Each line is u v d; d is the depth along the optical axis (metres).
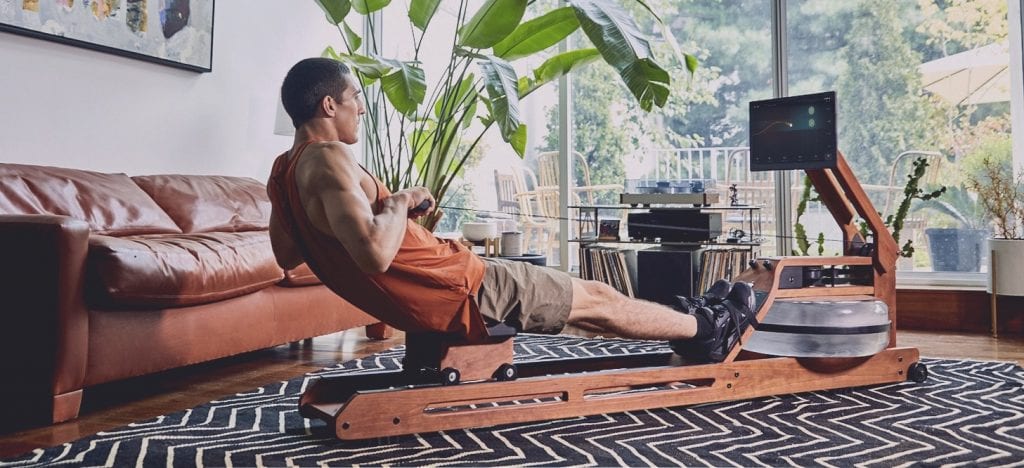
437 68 5.45
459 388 2.09
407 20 5.50
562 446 1.99
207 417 2.31
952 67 4.41
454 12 5.43
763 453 1.93
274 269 3.04
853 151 4.62
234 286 2.80
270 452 1.96
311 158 1.95
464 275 2.08
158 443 2.04
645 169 5.01
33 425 2.22
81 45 3.33
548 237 5.20
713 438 2.06
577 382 2.22
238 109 4.34
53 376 2.21
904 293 4.29
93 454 1.93
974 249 4.39
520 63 5.23
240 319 2.88
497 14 3.80
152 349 2.49
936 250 4.46
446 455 1.92
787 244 4.68
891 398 2.52
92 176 3.06
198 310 2.68
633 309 2.31
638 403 2.30
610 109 5.06
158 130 3.79
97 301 2.29
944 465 1.83
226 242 2.86
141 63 3.68
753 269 2.70
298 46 4.83
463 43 3.96
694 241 4.28
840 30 4.62
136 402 2.54
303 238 2.03
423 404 2.05
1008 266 3.94
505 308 2.18
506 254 4.48
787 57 4.72
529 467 1.83
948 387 2.69
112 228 2.93
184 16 3.88
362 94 4.61
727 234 4.78
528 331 2.26
